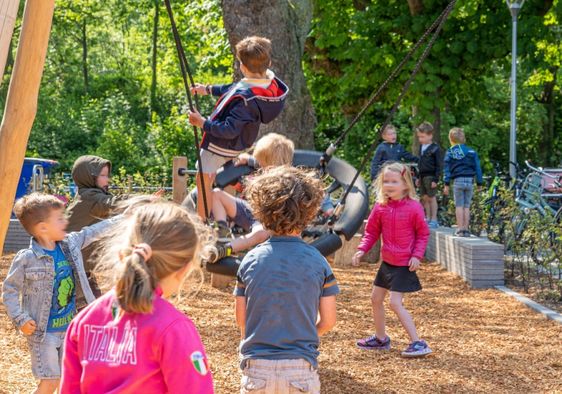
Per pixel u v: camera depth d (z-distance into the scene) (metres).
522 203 13.72
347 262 12.19
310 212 3.66
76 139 35.59
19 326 4.54
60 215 4.68
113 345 2.50
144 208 2.60
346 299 9.41
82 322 2.58
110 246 2.63
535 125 38.56
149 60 47.00
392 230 6.83
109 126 35.66
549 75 25.44
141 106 42.94
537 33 18.69
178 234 2.52
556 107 40.88
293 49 12.27
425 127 14.23
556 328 7.92
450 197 16.19
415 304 9.21
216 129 5.50
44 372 4.59
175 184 11.18
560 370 6.50
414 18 18.64
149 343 2.46
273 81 5.76
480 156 37.62
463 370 6.47
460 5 18.17
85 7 44.31
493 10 18.92
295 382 3.45
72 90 44.12
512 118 16.84
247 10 11.98
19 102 4.42
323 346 7.17
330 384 6.07
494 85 37.22
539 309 8.66
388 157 13.99
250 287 3.58
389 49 18.94
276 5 12.04
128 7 46.06
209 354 6.82
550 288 9.70
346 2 20.42
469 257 10.34
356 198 6.26
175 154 33.31
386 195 6.84
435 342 7.39
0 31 4.32
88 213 5.65
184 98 42.59
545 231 10.14
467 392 5.93
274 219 3.62
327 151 6.25
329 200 6.18
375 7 19.44
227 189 8.19
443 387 6.04
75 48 46.72
